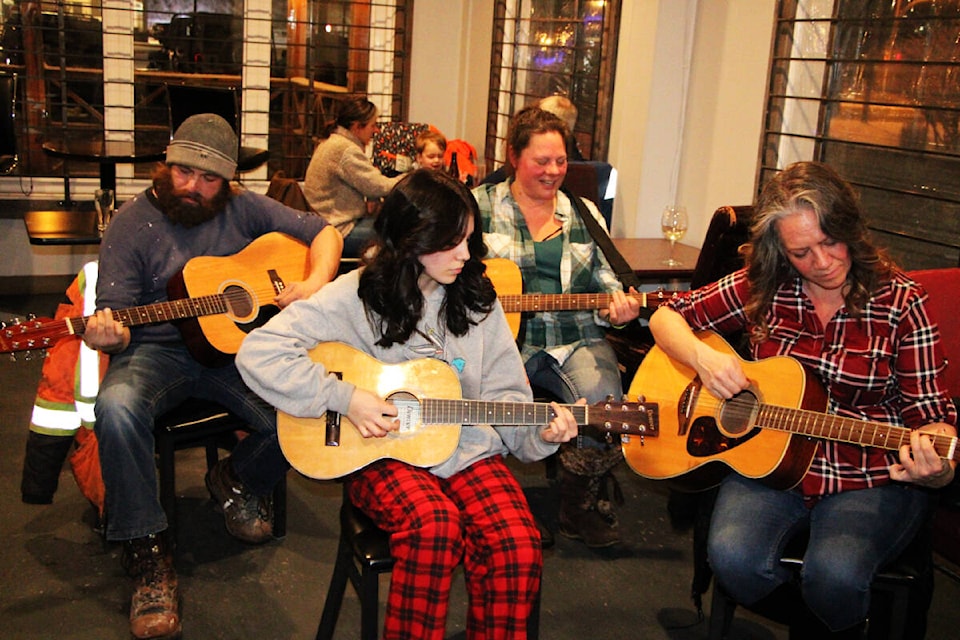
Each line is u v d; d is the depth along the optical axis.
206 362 2.55
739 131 4.06
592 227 2.89
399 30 5.66
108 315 2.40
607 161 4.64
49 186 5.07
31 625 2.35
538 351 2.79
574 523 2.90
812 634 2.15
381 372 2.04
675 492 3.02
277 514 2.80
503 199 2.85
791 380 2.12
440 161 4.88
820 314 2.15
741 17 4.00
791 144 3.88
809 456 2.10
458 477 2.06
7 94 4.21
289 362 1.96
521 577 1.89
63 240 3.77
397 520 1.91
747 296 2.24
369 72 5.67
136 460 2.31
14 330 2.33
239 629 2.39
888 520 2.00
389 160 5.16
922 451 1.86
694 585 2.49
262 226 2.78
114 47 5.03
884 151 3.54
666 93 4.31
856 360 2.08
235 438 3.02
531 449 2.10
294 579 2.63
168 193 2.55
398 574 1.89
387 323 2.03
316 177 4.52
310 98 5.50
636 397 2.31
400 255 1.92
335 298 2.04
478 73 5.65
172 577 2.37
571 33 4.84
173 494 2.54
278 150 5.51
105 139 4.58
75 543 2.75
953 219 3.32
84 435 2.69
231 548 2.77
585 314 2.86
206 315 2.56
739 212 2.80
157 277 2.59
